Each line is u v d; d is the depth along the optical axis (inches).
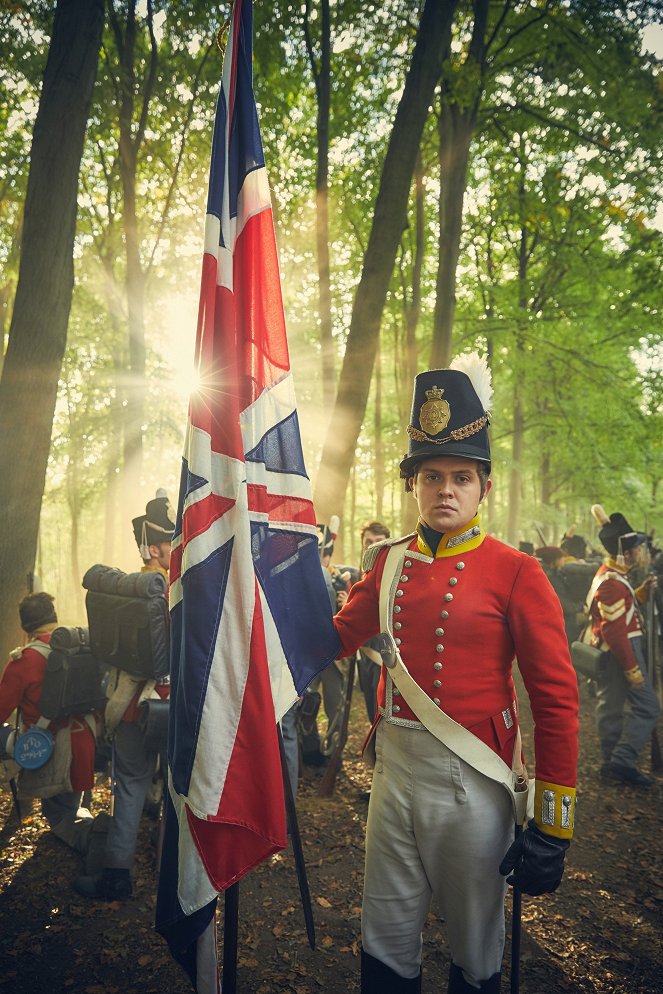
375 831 74.9
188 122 482.9
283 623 77.0
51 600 145.1
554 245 613.9
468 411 73.3
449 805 69.9
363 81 450.0
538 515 773.9
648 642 200.7
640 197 479.2
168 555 133.5
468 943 71.8
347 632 81.4
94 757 144.3
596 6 380.5
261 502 76.7
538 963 110.1
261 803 70.2
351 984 104.6
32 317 211.0
